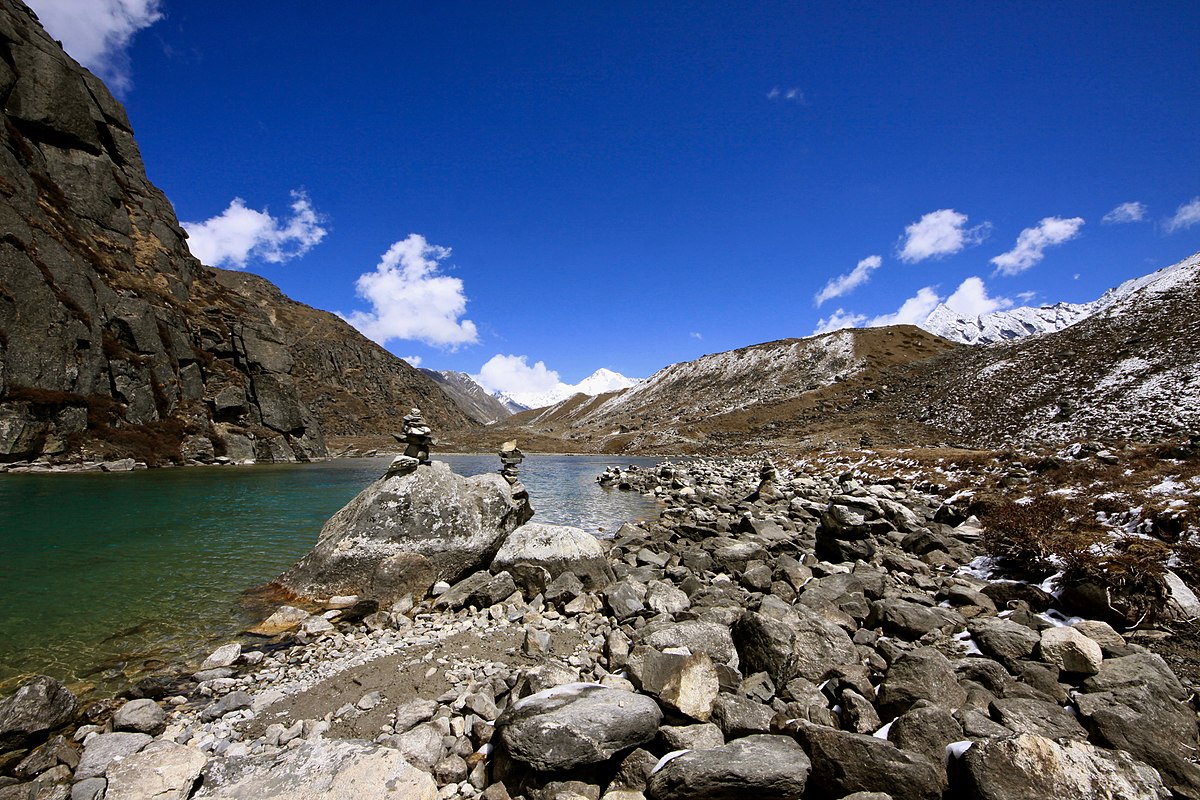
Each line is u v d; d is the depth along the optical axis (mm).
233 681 8562
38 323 43094
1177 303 72188
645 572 15156
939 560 14195
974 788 4750
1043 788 4609
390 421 160750
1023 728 5871
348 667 8789
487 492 16094
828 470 42125
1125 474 17766
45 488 30250
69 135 61875
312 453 73312
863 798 4820
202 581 14086
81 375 46156
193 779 5406
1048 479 20281
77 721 7320
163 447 50781
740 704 6488
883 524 17250
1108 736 5762
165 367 55969
